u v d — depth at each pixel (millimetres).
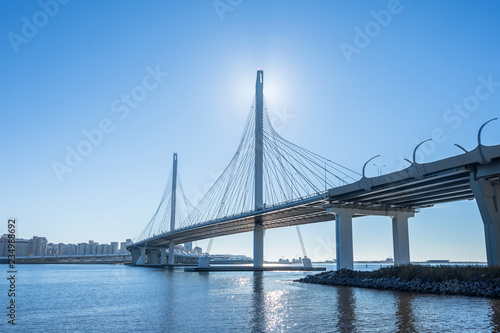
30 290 65000
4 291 63375
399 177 59469
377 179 63469
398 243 80250
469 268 48938
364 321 29234
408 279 52625
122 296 52594
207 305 40438
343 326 27609
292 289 56375
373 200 76250
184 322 30656
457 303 36594
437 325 27156
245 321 30453
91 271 160500
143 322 31156
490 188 51812
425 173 55750
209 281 79562
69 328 29500
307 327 27562
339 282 63312
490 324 27203
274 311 35031
